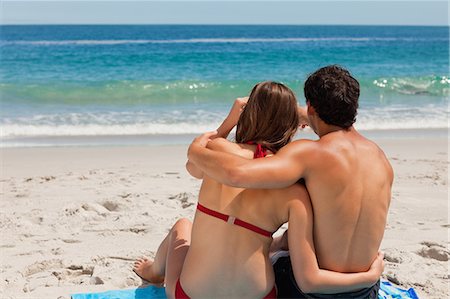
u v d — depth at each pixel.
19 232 5.66
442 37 72.44
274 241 3.84
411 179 8.23
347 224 3.29
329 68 3.40
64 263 4.88
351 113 3.35
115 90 17.97
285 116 3.43
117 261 4.96
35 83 18.84
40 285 4.47
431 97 18.56
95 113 14.43
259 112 3.42
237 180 3.14
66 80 19.69
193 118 13.93
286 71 24.86
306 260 3.30
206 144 3.58
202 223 3.50
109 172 8.52
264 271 3.43
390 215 6.46
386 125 13.71
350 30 110.25
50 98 16.64
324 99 3.31
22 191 7.32
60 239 5.51
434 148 11.02
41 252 5.14
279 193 3.32
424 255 5.28
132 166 9.07
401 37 72.31
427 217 6.41
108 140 11.46
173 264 3.73
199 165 3.31
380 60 31.75
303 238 3.29
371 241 3.38
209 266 3.43
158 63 24.94
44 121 13.25
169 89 18.45
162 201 6.77
